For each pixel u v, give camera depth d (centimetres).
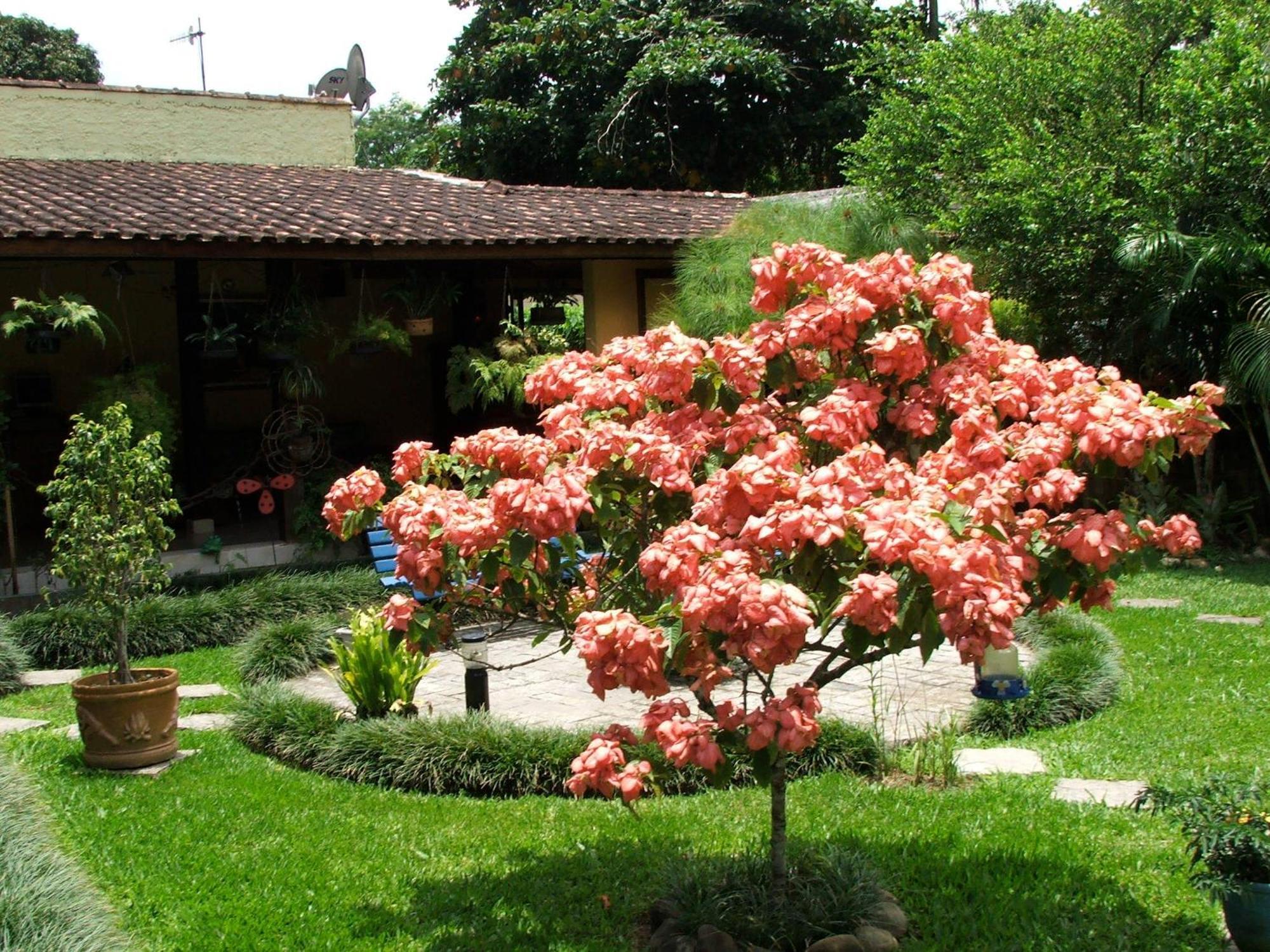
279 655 827
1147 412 343
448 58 2622
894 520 312
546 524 346
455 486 798
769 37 2364
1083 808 514
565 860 480
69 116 1364
